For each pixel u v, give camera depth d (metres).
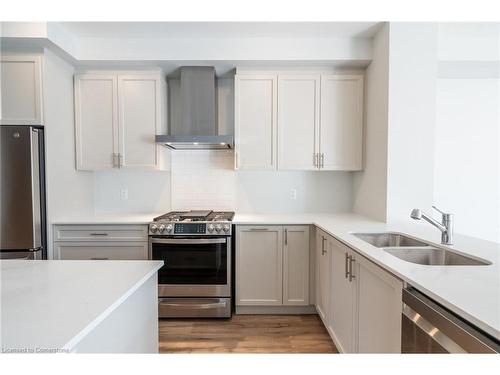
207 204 3.24
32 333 0.74
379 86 2.54
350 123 2.85
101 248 2.64
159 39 2.65
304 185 3.24
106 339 1.00
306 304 2.67
